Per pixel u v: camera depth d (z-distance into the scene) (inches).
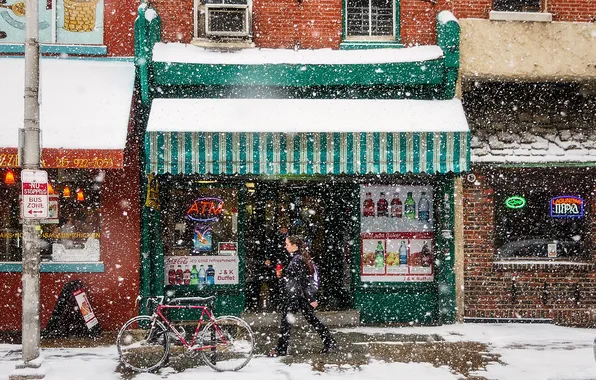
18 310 402.3
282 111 399.9
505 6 438.3
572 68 426.0
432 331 403.5
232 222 434.0
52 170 411.2
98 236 413.7
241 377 291.4
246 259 454.0
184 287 427.5
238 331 333.1
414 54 415.5
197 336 308.3
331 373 298.2
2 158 357.7
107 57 416.5
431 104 411.2
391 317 431.5
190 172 382.3
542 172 442.9
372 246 436.1
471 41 423.5
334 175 434.6
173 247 430.0
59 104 381.1
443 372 300.5
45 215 297.0
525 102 450.3
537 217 448.8
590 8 438.3
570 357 331.0
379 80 412.8
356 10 438.0
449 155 389.7
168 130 380.5
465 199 439.8
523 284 439.5
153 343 310.5
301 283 338.3
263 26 429.7
